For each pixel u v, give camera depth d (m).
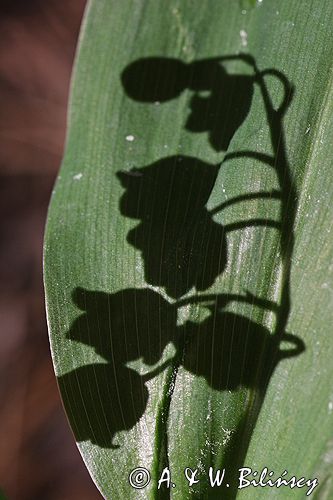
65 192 0.12
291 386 0.12
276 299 0.12
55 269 0.12
